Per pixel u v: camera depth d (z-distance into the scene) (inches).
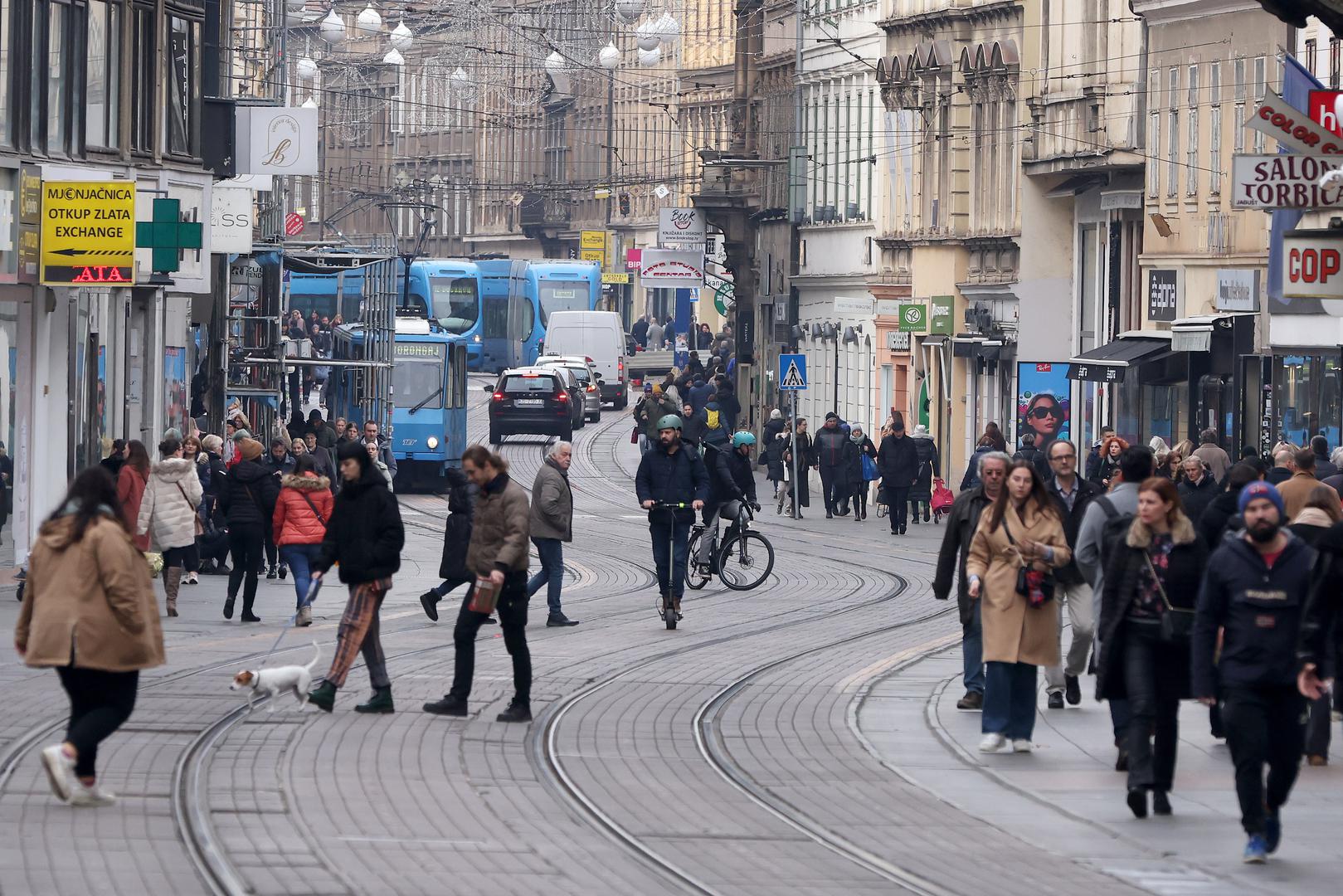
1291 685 1311.5
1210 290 4362.7
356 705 1835.6
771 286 7583.7
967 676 1921.8
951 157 5772.6
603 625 2647.6
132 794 1412.4
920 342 5935.0
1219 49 4350.4
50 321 3351.4
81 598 1334.9
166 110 3814.0
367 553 1798.7
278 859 1225.4
